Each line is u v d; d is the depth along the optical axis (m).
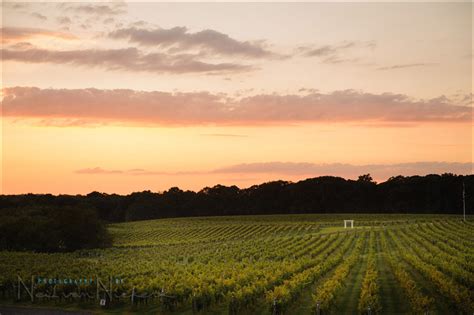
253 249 106.38
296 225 173.12
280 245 113.12
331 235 134.25
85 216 136.50
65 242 133.62
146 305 53.88
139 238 160.75
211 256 98.44
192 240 146.00
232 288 54.81
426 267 64.31
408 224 157.88
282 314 47.59
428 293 55.59
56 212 138.75
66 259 94.25
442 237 113.12
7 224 127.12
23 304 55.53
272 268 68.00
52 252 130.00
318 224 173.50
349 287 59.97
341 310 48.84
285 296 48.31
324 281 64.62
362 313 43.72
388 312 47.53
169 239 153.50
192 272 70.50
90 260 96.38
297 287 53.81
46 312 50.84
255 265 74.44
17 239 126.06
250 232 159.62
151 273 68.94
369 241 117.50
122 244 146.12
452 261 72.38
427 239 112.38
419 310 42.84
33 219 133.00
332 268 76.38
